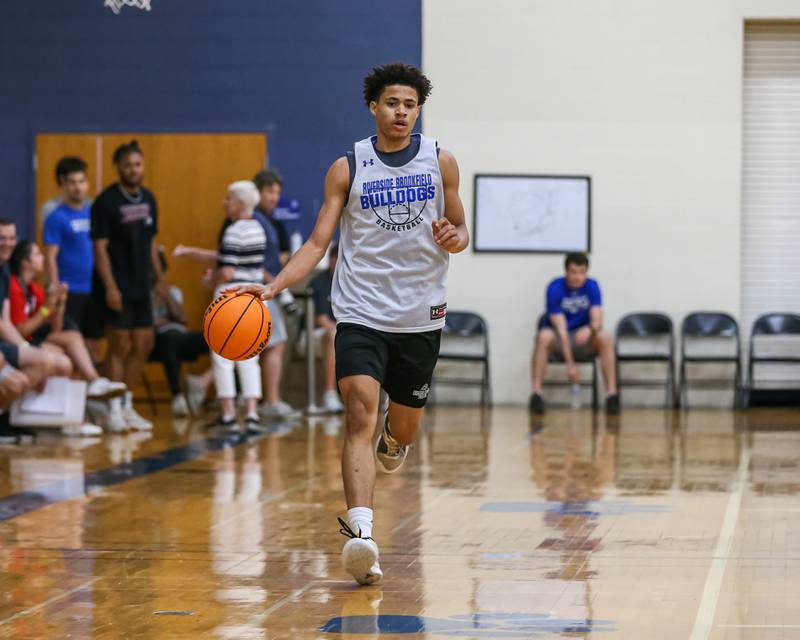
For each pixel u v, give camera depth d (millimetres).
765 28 38531
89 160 37750
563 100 38094
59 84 37750
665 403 37750
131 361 29594
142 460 23000
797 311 38844
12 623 10812
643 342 38125
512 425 31406
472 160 38125
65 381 26938
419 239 12891
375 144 13062
